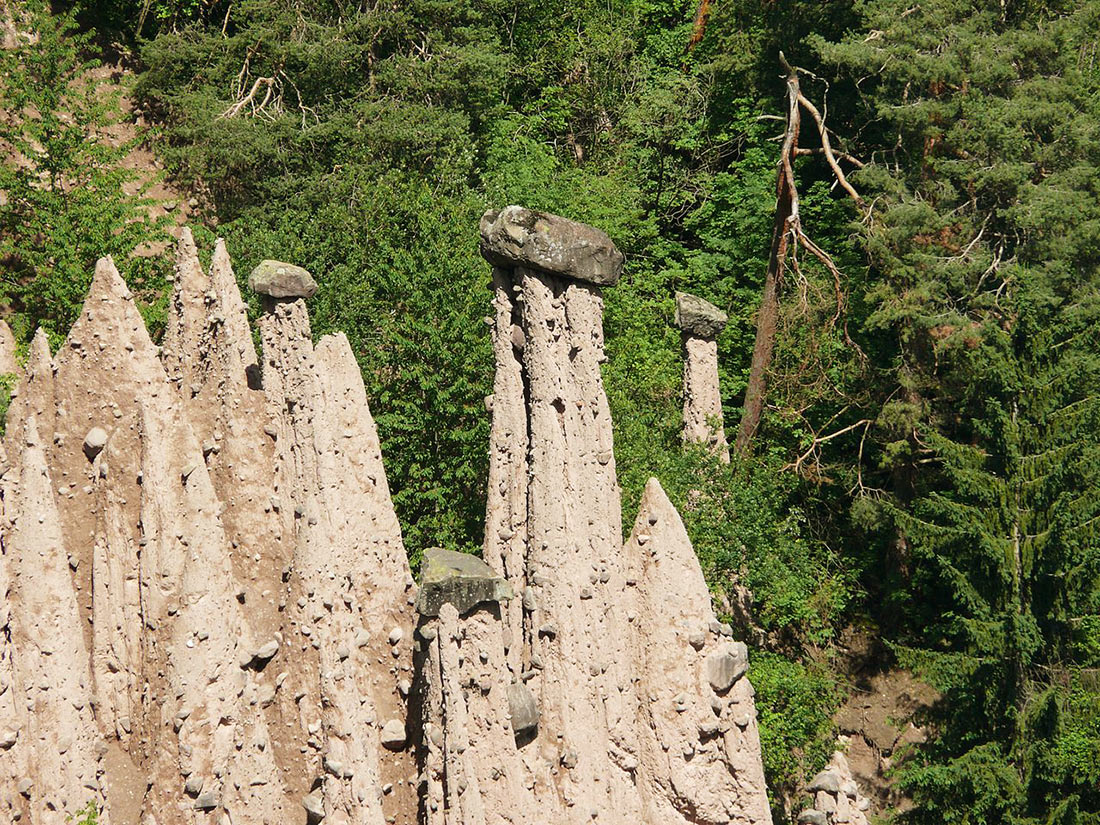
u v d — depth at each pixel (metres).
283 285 29.23
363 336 47.72
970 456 49.94
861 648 59.78
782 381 59.09
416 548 42.78
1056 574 47.47
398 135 58.19
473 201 53.84
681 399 54.16
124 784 25.81
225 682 25.78
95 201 50.94
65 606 24.52
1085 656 49.19
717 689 31.11
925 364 55.19
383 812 27.27
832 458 62.75
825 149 59.19
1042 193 51.78
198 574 25.83
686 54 79.62
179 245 30.86
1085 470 47.97
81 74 64.38
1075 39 56.38
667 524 31.38
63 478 27.33
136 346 27.64
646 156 72.69
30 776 23.56
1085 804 47.00
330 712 26.61
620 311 58.28
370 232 52.72
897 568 59.44
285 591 27.67
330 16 64.38
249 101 60.59
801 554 51.22
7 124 54.75
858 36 59.75
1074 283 52.25
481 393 45.31
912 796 49.03
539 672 29.33
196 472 26.48
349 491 29.14
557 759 28.94
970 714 48.19
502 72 66.00
